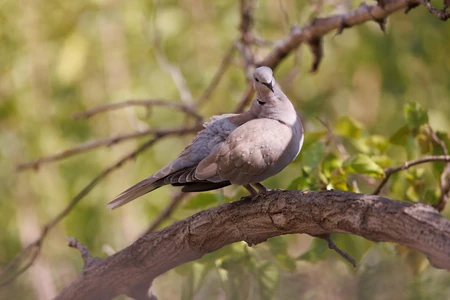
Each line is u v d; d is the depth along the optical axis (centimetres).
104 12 1524
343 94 1697
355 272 841
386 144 954
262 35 1493
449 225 526
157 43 1288
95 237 1543
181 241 714
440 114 1566
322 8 1216
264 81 724
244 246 825
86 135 1591
